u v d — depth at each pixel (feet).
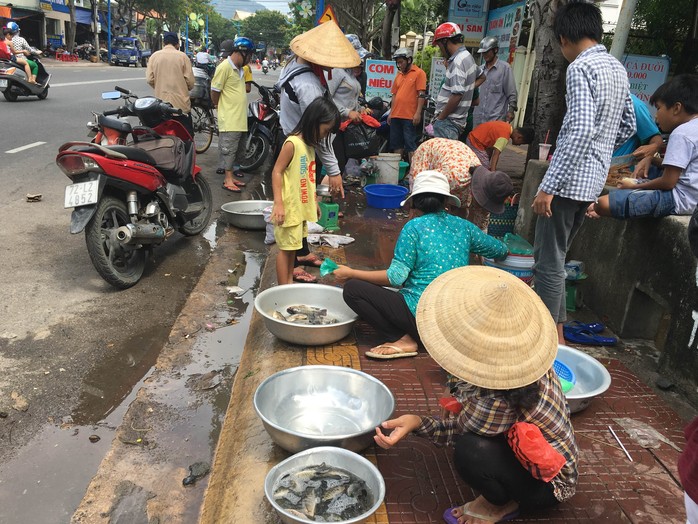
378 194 21.85
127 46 131.85
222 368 11.91
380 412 8.83
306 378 9.33
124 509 8.12
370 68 33.50
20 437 9.37
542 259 11.15
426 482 7.91
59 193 21.47
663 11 28.63
